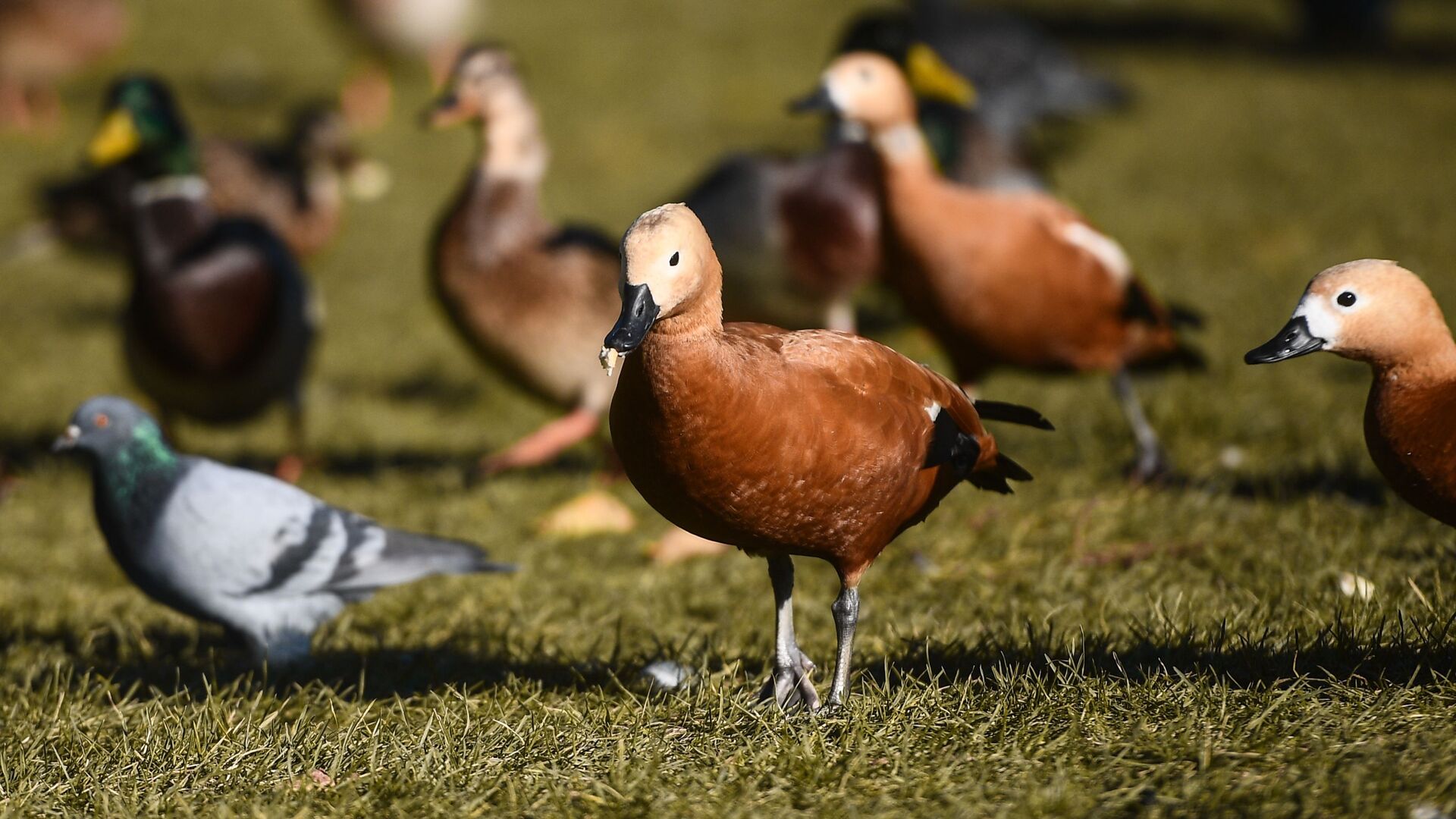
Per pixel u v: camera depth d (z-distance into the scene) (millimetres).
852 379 6445
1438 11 40562
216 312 13086
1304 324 6527
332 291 22000
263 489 8445
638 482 6477
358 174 25609
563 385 13156
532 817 5867
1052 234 10672
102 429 8195
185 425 15922
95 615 9547
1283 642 7012
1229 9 40500
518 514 12148
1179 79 32875
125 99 13203
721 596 9477
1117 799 5617
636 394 6172
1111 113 25250
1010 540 10062
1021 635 7785
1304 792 5484
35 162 27859
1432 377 6445
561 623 9000
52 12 28406
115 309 21641
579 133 29672
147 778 6410
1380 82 32156
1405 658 6711
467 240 12906
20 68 28766
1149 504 10539
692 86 32844
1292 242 20844
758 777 6066
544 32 37406
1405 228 20750
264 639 8367
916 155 10656
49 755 6711
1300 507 10070
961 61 22797
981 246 10555
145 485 8242
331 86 32844
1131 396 11516
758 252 14953
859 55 10742
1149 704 6402
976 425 7172
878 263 14852
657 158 28078
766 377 6219
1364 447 11523
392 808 5969
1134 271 11117
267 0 40438
